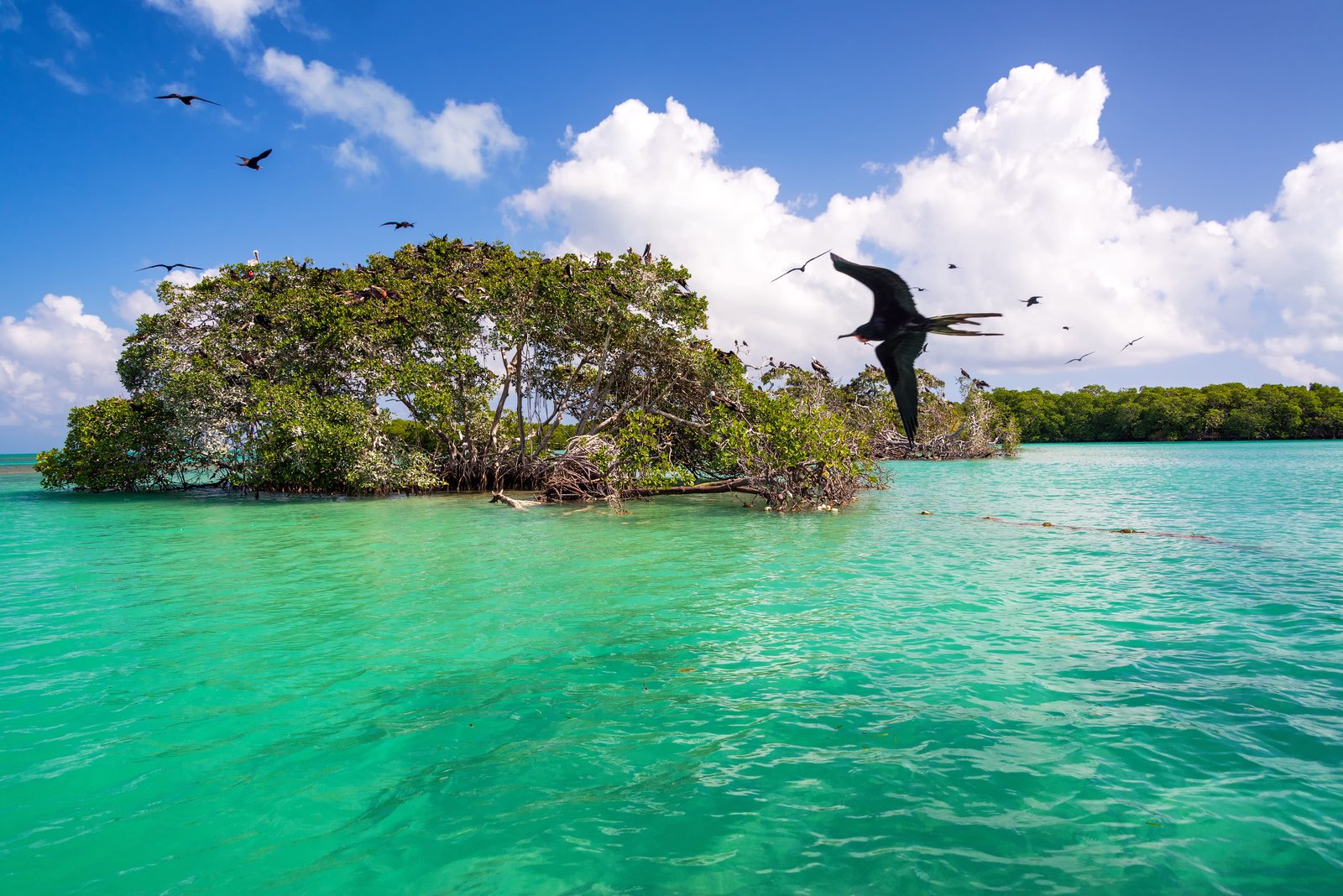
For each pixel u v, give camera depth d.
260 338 33.06
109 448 34.19
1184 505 26.22
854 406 58.31
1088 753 6.68
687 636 10.41
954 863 5.10
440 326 32.50
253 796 6.16
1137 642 9.88
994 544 18.00
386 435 35.09
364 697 8.27
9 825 5.73
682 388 32.84
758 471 27.25
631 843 5.43
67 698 8.25
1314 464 50.62
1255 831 5.43
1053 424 108.44
